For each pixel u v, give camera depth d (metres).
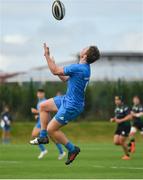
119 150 67.69
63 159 53.41
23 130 111.19
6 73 177.50
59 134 32.44
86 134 112.00
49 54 31.73
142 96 121.50
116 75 179.25
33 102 119.62
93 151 65.75
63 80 33.00
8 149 68.69
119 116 55.25
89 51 32.34
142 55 195.88
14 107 120.06
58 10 32.59
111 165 47.25
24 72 165.62
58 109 32.47
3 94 119.94
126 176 38.59
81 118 121.88
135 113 67.00
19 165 47.06
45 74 152.62
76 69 31.89
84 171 42.16
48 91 121.75
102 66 186.75
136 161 51.56
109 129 113.25
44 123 32.78
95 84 126.94
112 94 122.06
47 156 57.34
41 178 37.41
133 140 61.78
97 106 123.25
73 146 32.78
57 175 39.28
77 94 32.09
